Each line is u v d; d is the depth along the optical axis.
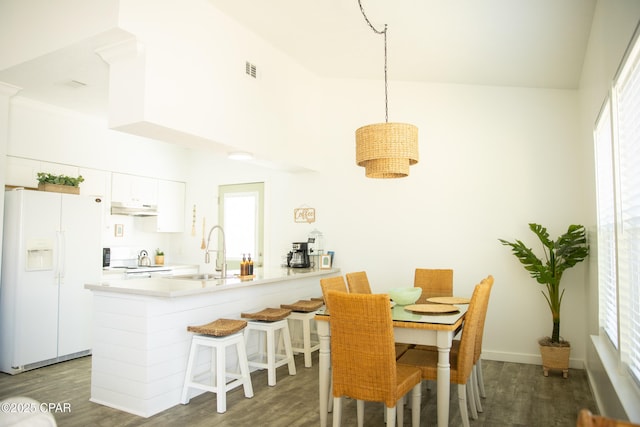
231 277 4.32
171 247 6.82
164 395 3.21
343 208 5.37
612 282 2.87
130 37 2.94
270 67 4.49
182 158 6.73
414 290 3.39
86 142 5.38
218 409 3.12
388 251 5.10
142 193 6.11
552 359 3.97
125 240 6.19
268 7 3.69
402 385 2.44
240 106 4.00
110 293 3.34
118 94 3.12
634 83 2.05
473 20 3.36
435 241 4.88
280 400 3.35
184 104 3.32
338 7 3.57
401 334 2.71
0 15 3.48
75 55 3.21
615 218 2.41
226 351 3.83
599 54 2.85
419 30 3.71
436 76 4.72
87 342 4.61
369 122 5.29
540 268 4.05
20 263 4.08
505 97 4.68
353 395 2.44
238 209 6.22
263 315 3.78
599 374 3.02
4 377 3.94
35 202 4.21
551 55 3.71
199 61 3.50
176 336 3.34
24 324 4.07
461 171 4.81
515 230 4.56
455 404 3.35
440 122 4.92
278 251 5.79
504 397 3.46
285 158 4.72
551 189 4.46
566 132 4.43
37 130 4.82
